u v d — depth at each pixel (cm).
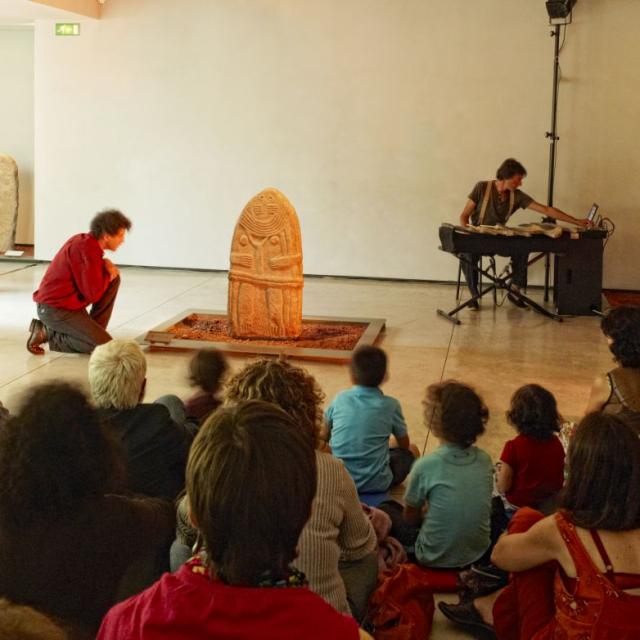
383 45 1034
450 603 337
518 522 272
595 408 390
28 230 1257
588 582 223
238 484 136
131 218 1127
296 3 1046
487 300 967
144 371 325
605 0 979
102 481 205
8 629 102
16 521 196
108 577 206
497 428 547
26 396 205
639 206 1009
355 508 273
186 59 1082
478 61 1016
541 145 1016
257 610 135
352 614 280
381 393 427
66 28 1100
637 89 988
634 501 225
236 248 763
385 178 1060
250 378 281
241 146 1088
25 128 1234
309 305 927
